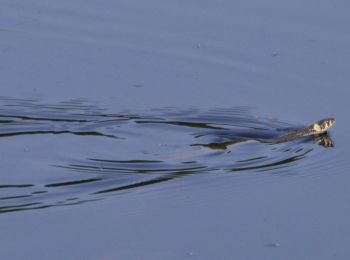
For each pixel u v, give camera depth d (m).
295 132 38.41
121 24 47.75
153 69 44.16
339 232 30.47
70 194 32.75
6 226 30.22
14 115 39.69
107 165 35.31
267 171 35.03
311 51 44.59
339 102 40.84
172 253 28.95
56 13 49.09
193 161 35.91
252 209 32.03
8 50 45.88
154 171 34.84
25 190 33.00
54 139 37.69
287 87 42.25
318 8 48.03
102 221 30.73
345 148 36.88
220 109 40.62
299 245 29.67
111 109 40.50
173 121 39.69
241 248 29.41
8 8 49.78
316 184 33.97
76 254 28.61
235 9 48.44
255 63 44.16
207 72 43.78
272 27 46.59
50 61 45.00
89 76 43.56
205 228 30.56
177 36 46.53
